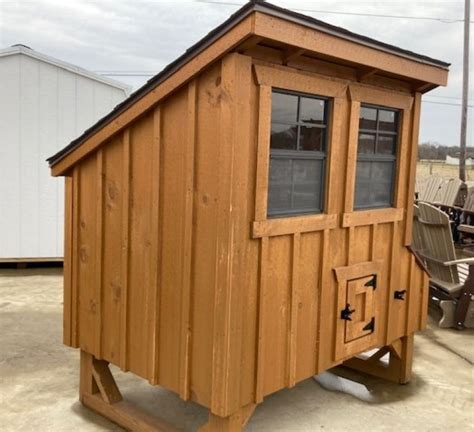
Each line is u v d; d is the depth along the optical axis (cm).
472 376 415
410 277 374
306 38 245
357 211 319
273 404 358
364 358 417
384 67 297
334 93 290
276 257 271
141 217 291
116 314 314
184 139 262
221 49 233
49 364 417
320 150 293
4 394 363
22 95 710
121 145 299
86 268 332
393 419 340
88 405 345
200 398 265
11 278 697
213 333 253
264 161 254
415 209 578
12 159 715
